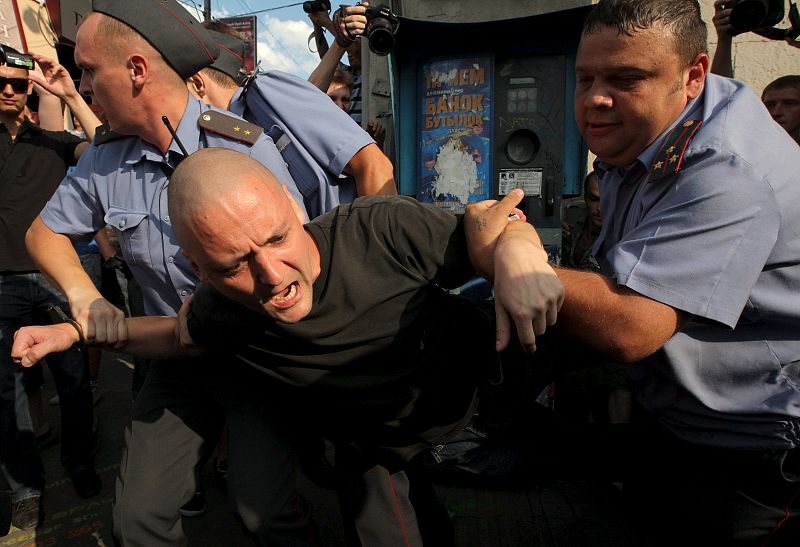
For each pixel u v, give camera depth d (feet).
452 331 4.73
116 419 11.67
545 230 10.39
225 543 7.75
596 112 4.46
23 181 8.91
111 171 5.55
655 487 5.77
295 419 5.30
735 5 7.80
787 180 4.12
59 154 9.45
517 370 5.07
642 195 4.62
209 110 5.43
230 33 8.23
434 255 4.38
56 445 10.83
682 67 4.22
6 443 8.11
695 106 4.50
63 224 5.82
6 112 9.04
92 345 5.04
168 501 5.05
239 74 7.17
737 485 4.83
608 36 4.17
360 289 4.26
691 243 3.95
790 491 4.61
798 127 8.64
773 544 4.76
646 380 5.49
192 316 4.64
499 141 10.49
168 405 5.32
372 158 6.03
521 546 7.34
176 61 5.05
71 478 9.00
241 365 4.91
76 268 5.67
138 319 5.21
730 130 4.09
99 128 5.77
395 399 4.61
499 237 4.20
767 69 11.53
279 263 3.77
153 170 5.40
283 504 4.86
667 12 4.06
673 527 5.50
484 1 11.99
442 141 10.70
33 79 8.13
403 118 11.07
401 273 4.35
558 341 5.05
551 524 7.79
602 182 5.53
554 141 10.29
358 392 4.55
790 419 4.47
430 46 10.66
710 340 4.66
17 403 8.21
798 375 4.53
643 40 4.07
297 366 4.50
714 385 4.75
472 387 4.89
